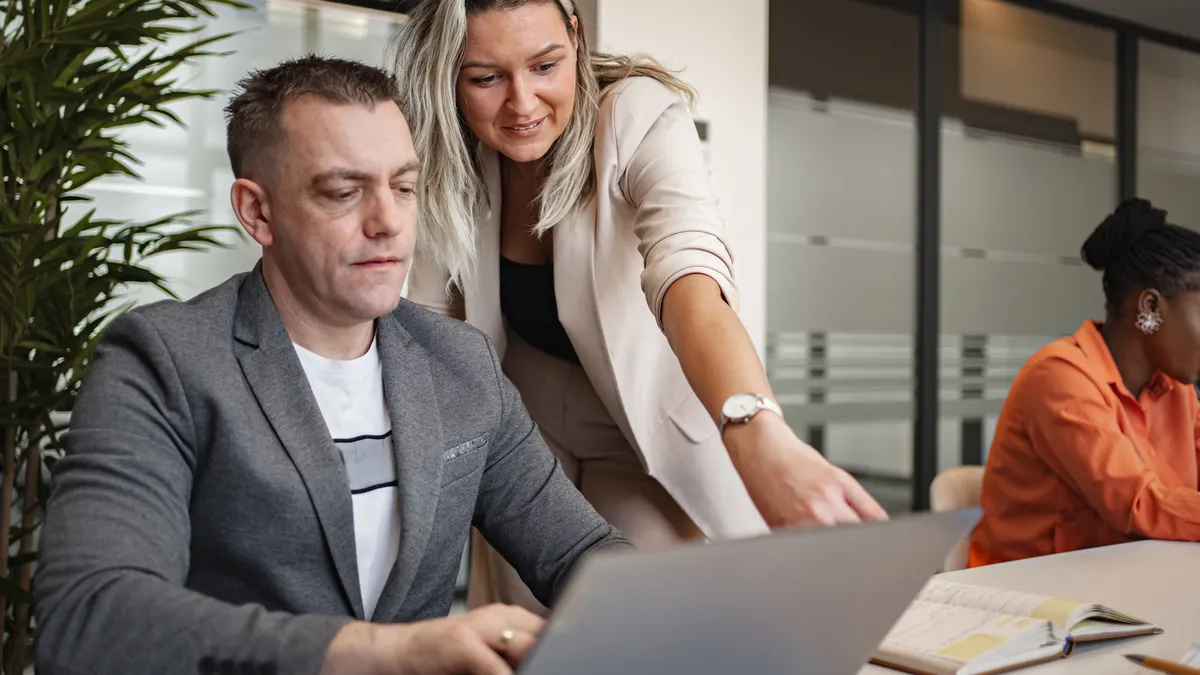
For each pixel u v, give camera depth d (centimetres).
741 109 409
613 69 186
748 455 120
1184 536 199
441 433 127
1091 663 115
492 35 168
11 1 244
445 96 174
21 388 248
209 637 90
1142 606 142
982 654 111
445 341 135
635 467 195
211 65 338
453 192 183
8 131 241
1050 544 224
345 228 115
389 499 123
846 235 483
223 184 342
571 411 196
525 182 188
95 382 110
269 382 116
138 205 328
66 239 239
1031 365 229
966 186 522
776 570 77
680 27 392
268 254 121
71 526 99
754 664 84
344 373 123
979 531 237
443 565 129
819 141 473
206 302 119
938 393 514
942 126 512
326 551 116
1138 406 230
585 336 183
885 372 497
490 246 193
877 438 496
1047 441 220
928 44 505
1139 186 596
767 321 461
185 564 106
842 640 89
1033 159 549
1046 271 556
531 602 198
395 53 182
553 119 174
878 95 492
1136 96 591
